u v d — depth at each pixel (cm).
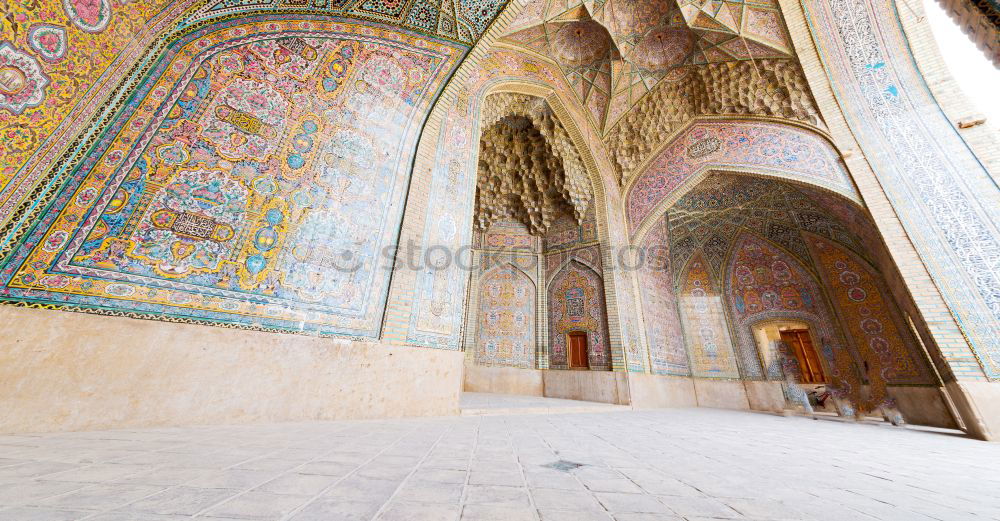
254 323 256
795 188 610
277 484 102
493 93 609
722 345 815
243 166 276
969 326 367
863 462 192
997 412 332
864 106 488
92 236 209
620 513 90
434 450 167
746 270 827
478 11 407
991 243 377
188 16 261
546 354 712
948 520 96
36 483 93
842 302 694
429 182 409
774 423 443
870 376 635
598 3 580
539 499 99
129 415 199
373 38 367
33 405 176
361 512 82
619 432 272
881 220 444
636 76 669
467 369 711
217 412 226
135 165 230
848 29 503
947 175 418
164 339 219
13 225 187
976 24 132
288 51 314
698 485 122
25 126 193
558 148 720
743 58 576
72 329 193
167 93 248
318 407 267
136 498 85
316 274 296
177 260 235
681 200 788
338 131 338
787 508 100
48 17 200
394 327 333
